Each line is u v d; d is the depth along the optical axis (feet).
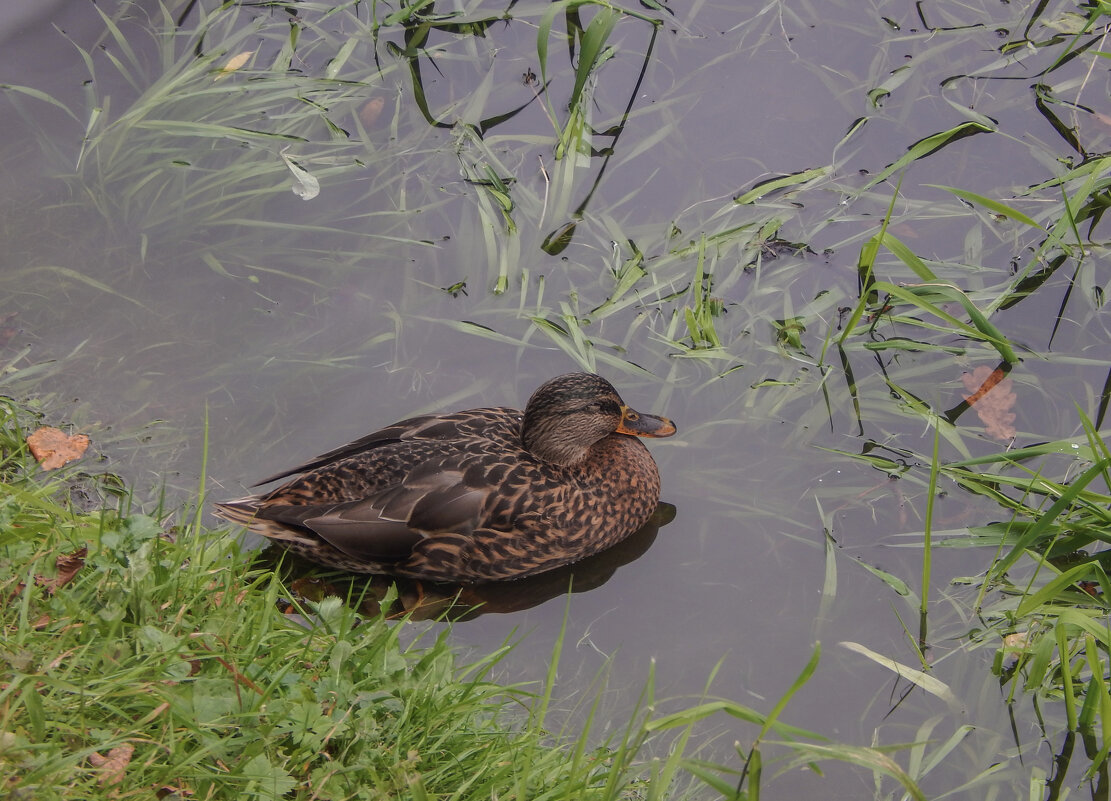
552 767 20.62
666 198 35.81
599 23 35.91
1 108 36.27
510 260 33.91
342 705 19.02
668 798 21.97
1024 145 36.68
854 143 37.22
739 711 16.70
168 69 37.91
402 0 40.93
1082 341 31.65
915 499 28.53
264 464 28.99
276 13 40.73
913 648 25.34
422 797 17.63
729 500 28.99
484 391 31.14
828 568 26.89
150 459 28.53
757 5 41.57
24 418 28.81
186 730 17.70
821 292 33.32
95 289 32.30
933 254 34.01
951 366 31.58
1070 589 25.66
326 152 36.32
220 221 34.24
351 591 25.20
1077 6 40.93
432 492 27.14
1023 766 22.99
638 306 33.12
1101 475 28.17
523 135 37.42
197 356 31.14
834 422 30.45
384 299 33.06
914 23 41.09
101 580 19.74
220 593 22.13
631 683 24.79
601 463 28.96
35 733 16.49
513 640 26.12
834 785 22.80
